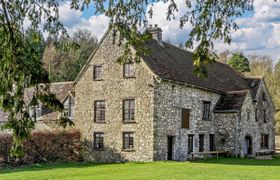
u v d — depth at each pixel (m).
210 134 37.47
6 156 28.86
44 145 31.86
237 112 37.06
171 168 25.55
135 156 31.61
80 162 32.69
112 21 9.46
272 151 44.34
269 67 73.50
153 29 37.62
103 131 33.44
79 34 66.44
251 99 40.09
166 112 32.12
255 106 41.62
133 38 9.65
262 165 28.28
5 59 8.15
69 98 37.06
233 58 74.88
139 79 31.92
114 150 32.72
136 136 31.73
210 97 37.62
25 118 8.10
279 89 63.50
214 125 37.97
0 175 22.75
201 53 8.78
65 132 33.56
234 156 36.84
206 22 8.76
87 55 63.25
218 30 8.75
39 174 22.94
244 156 37.88
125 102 32.62
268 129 44.41
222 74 43.88
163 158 31.73
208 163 29.72
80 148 34.34
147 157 30.98
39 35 8.96
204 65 8.94
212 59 8.91
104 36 34.00
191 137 34.84
